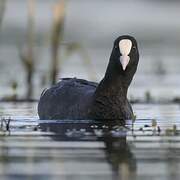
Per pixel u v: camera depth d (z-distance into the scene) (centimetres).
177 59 3002
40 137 1216
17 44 3344
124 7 5800
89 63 2741
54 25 2323
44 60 2920
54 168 948
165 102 1891
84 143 1146
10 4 5381
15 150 1084
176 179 888
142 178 893
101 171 930
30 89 2188
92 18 4828
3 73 2511
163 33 4150
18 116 1559
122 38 1431
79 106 1448
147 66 2781
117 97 1444
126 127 1347
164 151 1075
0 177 892
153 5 5944
